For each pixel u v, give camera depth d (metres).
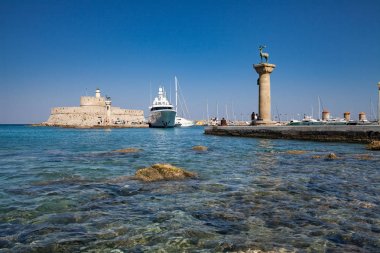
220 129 64.81
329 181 13.53
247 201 10.37
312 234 7.46
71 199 10.71
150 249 6.78
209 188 12.28
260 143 38.91
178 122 147.75
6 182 13.84
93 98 168.75
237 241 7.12
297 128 43.28
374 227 7.87
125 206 9.88
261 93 50.41
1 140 52.94
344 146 32.53
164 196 11.10
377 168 17.00
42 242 7.09
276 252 6.55
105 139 57.03
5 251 6.61
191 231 7.75
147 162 20.94
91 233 7.64
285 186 12.58
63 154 27.11
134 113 190.25
